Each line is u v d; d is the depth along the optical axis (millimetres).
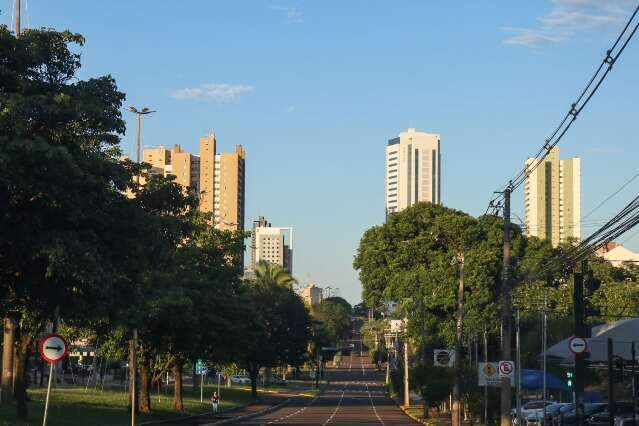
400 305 82438
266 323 105062
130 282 28516
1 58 25156
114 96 27750
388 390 123562
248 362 105438
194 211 64938
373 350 199750
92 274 24078
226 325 62812
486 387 50312
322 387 143875
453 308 75688
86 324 42312
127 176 28547
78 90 26641
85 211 25234
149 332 54625
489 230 78188
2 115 22469
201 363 77250
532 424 53219
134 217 27391
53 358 27328
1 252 24891
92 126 26312
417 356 79188
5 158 21609
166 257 30297
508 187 39469
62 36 26156
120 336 52531
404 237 83688
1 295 27484
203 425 54812
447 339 74188
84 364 103562
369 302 85812
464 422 58469
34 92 25266
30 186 22656
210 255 65812
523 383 44844
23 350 40219
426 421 61125
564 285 85125
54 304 27031
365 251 84812
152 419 55906
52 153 22109
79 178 23625
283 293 112875
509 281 39594
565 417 46750
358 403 96688
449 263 76375
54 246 23609
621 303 78312
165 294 50812
